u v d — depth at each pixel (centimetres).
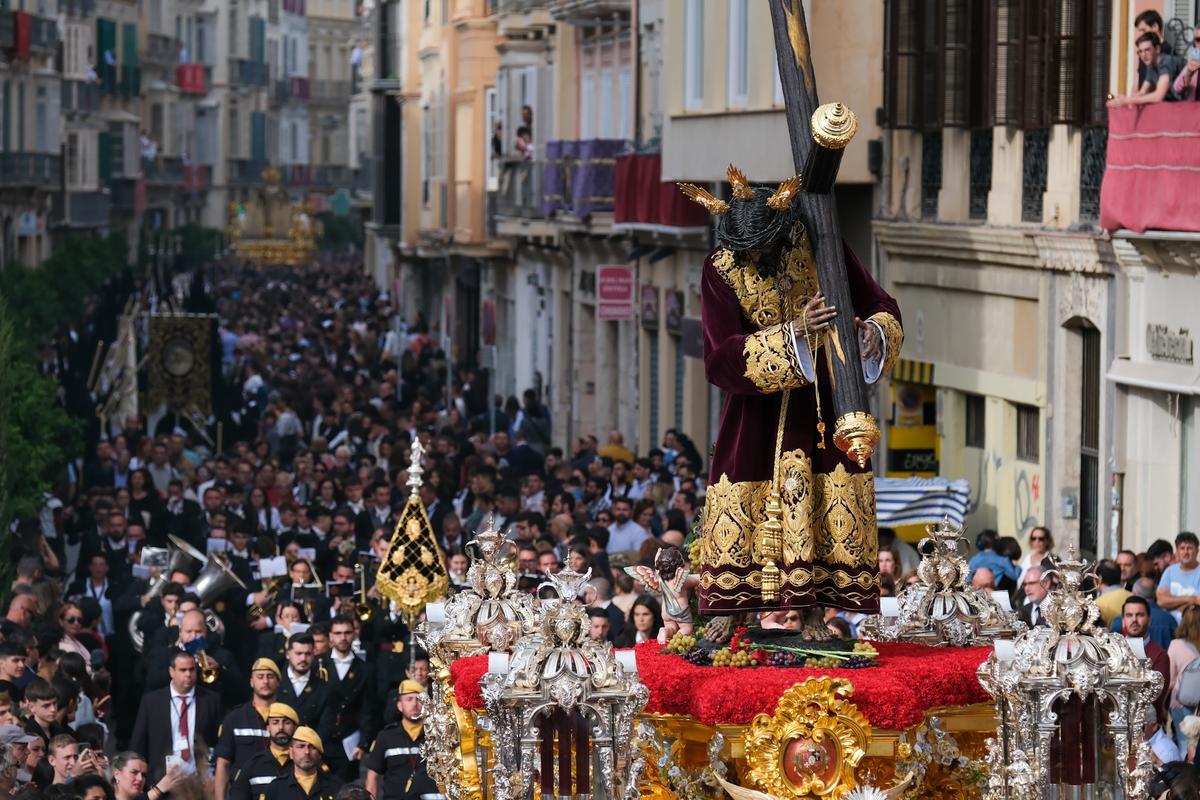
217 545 6300
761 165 8119
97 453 8631
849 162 7356
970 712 1817
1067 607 1703
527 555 5141
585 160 11400
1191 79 5103
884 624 2045
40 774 3544
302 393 11912
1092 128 5838
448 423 10788
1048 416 6144
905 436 7306
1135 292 5566
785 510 1836
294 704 4128
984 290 6606
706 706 1739
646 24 10675
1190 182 5047
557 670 1667
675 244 9888
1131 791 1703
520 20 13550
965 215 6762
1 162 19588
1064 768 1712
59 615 4991
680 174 8900
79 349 13388
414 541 3909
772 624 1886
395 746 3766
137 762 3438
